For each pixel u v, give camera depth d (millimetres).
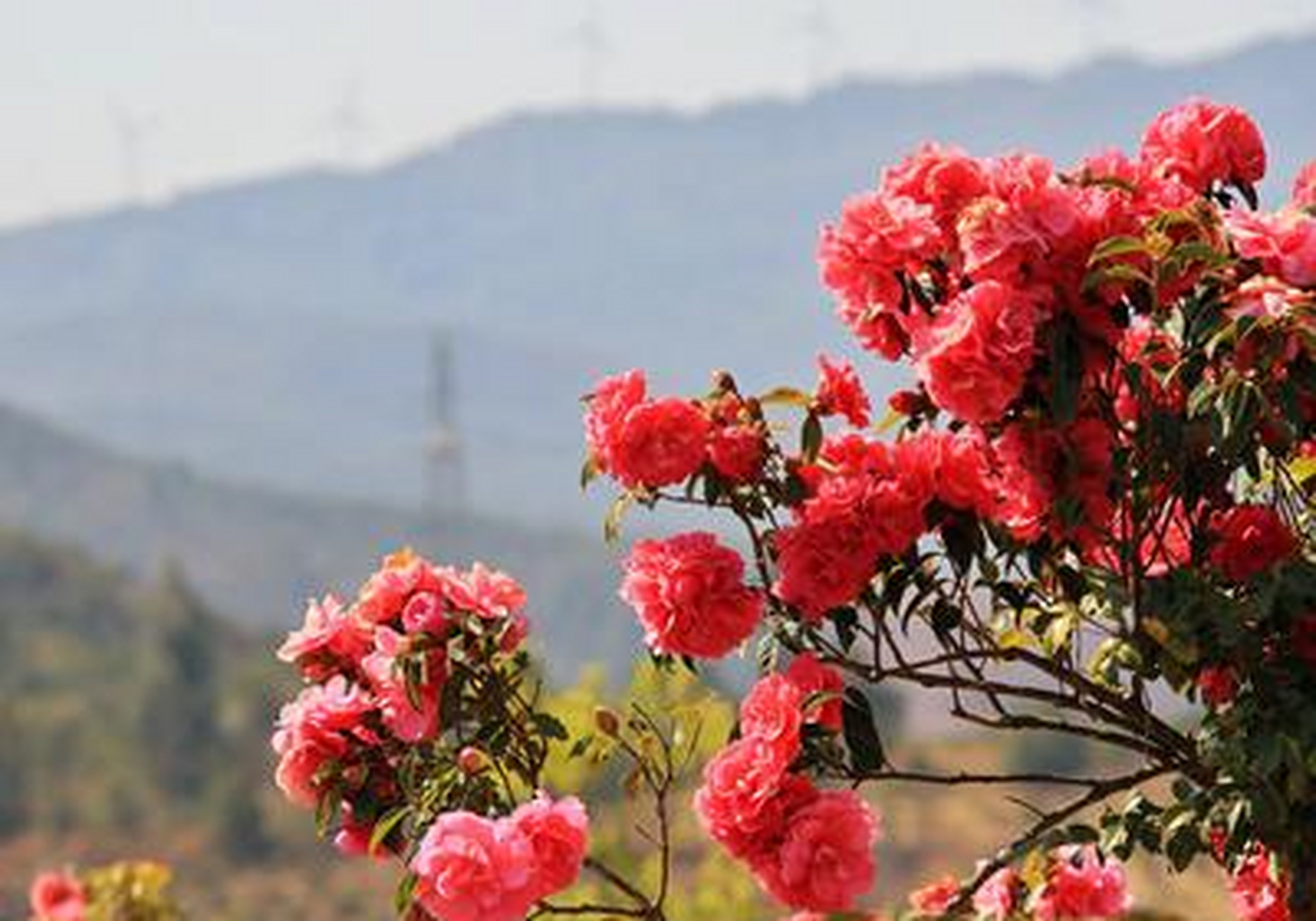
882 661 10406
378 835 10492
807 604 10148
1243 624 9656
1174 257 9445
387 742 10727
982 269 9656
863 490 10086
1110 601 9883
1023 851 10305
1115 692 10586
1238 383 9367
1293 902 9781
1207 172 10469
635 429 10273
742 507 10383
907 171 10078
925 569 10250
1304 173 10422
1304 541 10500
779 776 9781
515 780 11477
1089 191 9773
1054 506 9891
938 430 10273
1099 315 9711
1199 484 9836
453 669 10508
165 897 18406
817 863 9672
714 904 27859
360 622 10812
